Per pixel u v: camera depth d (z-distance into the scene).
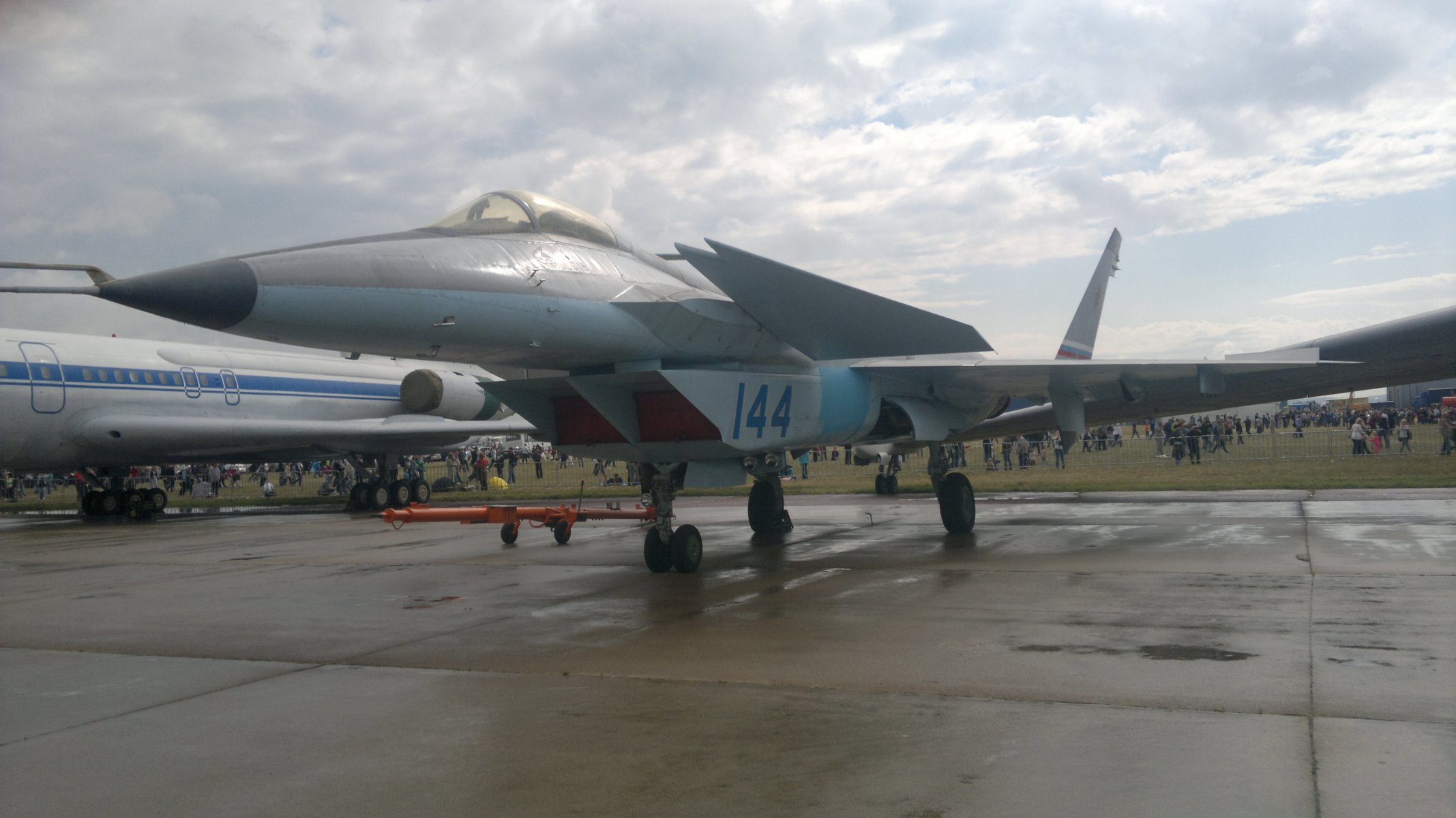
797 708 4.61
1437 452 30.44
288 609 8.00
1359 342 16.52
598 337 8.22
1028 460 30.22
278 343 6.78
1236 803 3.30
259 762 4.05
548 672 5.49
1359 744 3.85
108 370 19.38
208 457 22.45
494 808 3.47
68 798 3.69
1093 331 18.94
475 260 7.55
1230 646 5.56
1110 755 3.80
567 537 12.69
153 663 6.08
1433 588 7.27
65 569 11.52
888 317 9.15
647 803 3.47
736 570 9.55
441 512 12.22
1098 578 8.24
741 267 8.51
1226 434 36.72
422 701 4.97
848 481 27.25
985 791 3.48
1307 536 10.62
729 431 8.96
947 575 8.73
